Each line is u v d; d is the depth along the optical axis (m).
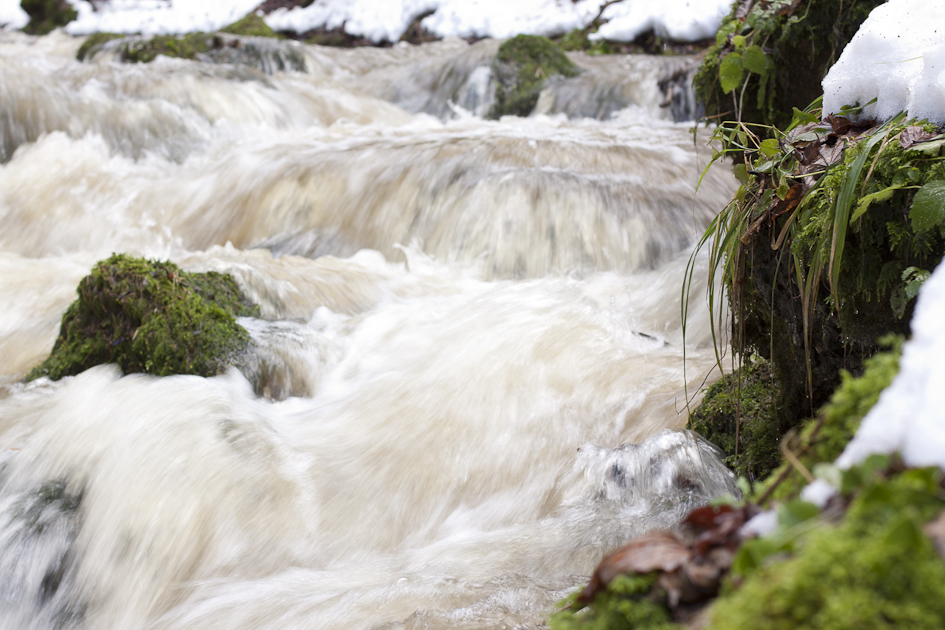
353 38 16.88
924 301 0.92
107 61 13.09
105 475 3.51
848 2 3.61
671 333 4.75
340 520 3.23
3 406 4.28
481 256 6.29
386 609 2.43
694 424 3.22
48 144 8.14
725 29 4.13
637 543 0.97
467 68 12.51
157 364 4.28
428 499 3.32
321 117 10.62
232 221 7.30
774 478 1.09
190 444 3.53
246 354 4.38
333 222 7.00
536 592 2.37
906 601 0.67
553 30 15.25
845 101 2.31
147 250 7.11
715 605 0.81
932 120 2.01
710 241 5.67
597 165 7.07
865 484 0.79
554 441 3.47
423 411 3.82
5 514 3.44
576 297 4.98
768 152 2.37
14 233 7.33
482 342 4.34
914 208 1.82
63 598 3.18
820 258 2.10
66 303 5.86
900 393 0.85
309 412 4.11
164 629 2.81
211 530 3.20
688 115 10.99
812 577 0.72
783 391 2.83
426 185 6.86
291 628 2.50
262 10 18.19
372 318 5.07
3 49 15.21
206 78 10.11
